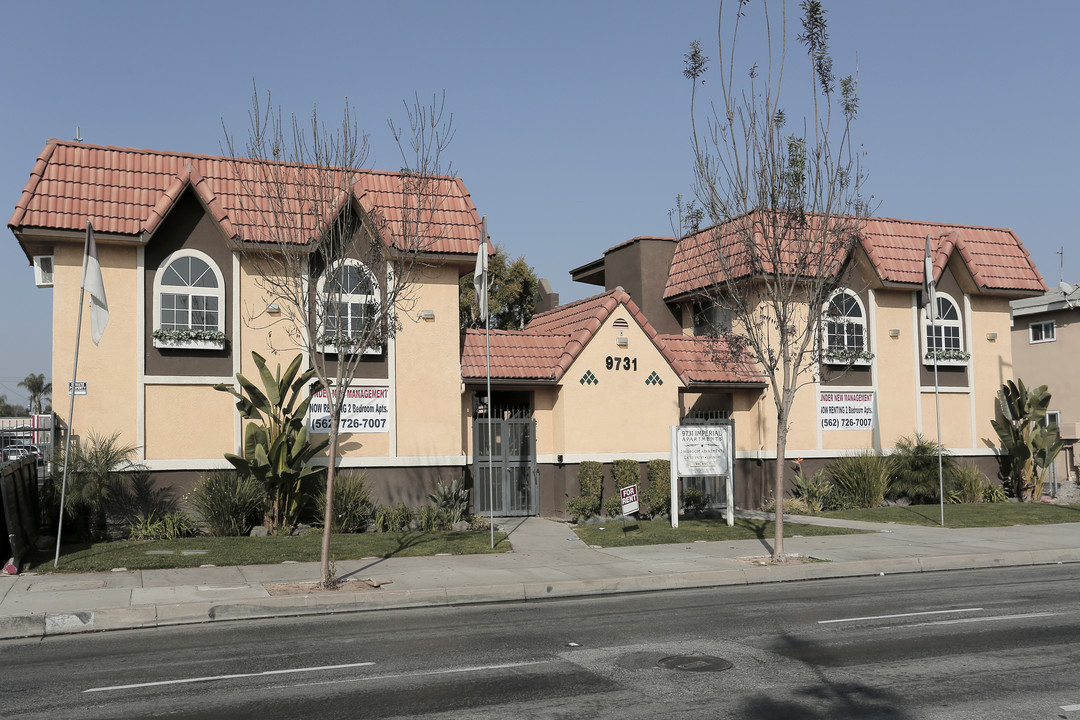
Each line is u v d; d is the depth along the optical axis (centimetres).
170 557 1467
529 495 2120
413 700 733
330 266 1363
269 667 857
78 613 1071
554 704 720
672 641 961
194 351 1809
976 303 2592
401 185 1895
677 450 1912
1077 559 1655
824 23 1507
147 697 752
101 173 1762
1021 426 2564
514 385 2064
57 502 1625
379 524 1841
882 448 2428
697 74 1534
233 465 1767
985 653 892
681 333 2538
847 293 2409
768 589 1344
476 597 1259
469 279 3856
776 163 1503
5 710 717
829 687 769
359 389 1920
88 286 1461
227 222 1777
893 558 1537
